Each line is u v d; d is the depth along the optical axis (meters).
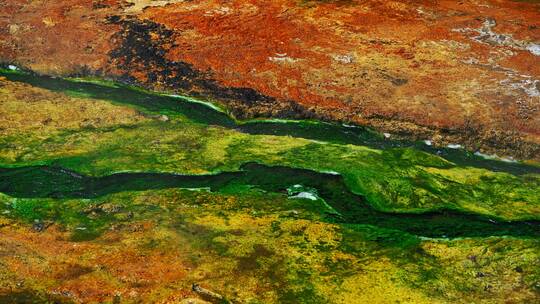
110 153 33.31
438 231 28.03
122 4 48.66
